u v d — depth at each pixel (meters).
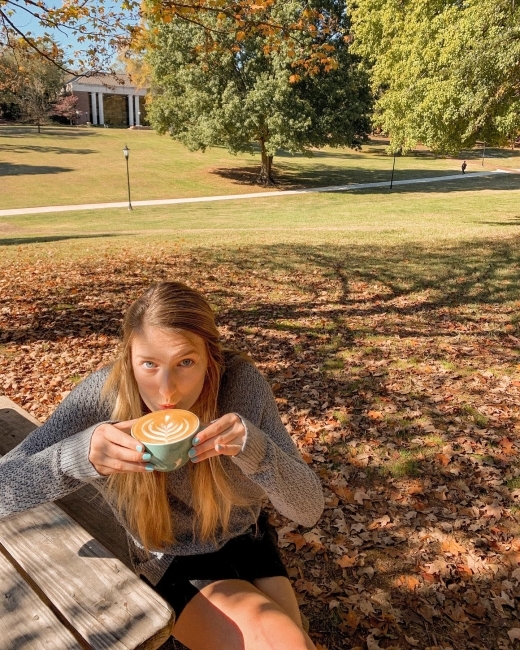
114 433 1.30
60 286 8.61
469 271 9.73
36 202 33.31
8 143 53.31
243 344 6.29
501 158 62.53
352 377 5.36
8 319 7.08
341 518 3.34
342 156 59.31
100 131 68.62
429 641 2.51
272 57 33.16
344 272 9.74
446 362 5.67
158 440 1.26
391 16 20.69
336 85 34.44
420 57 17.95
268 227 20.00
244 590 1.63
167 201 34.06
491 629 2.57
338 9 34.47
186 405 1.56
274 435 1.70
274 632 1.49
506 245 12.45
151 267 10.01
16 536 1.62
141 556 1.77
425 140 17.59
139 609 1.34
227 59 32.09
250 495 1.73
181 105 37.22
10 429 2.49
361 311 7.49
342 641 2.52
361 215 24.66
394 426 4.39
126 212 29.36
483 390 5.00
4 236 20.50
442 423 4.42
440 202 29.81
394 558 3.02
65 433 1.57
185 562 1.71
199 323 1.51
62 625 1.30
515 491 3.55
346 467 3.86
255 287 8.75
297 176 44.59
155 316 1.46
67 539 1.61
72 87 79.94
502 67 14.20
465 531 3.22
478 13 14.86
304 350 6.09
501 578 2.86
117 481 1.59
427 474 3.76
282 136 33.56
